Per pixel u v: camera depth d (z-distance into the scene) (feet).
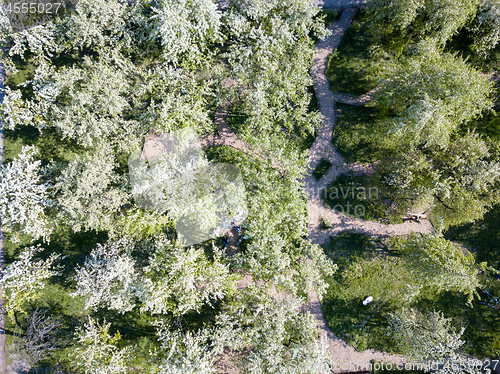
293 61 65.87
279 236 60.49
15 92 65.77
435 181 61.77
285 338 62.39
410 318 68.39
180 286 63.21
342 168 74.18
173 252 61.41
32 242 71.77
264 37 63.00
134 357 70.18
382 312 72.64
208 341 68.54
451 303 73.00
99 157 62.49
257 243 59.88
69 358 71.31
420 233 73.61
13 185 62.85
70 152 72.69
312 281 60.34
